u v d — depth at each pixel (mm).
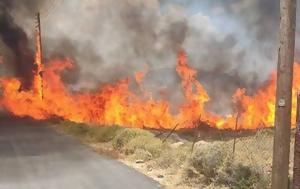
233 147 9508
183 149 11766
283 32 6914
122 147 13656
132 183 9297
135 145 12984
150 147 12578
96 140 16172
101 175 10172
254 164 8391
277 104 7023
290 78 6930
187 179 9141
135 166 11258
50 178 10000
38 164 11750
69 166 11367
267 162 9203
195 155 9367
